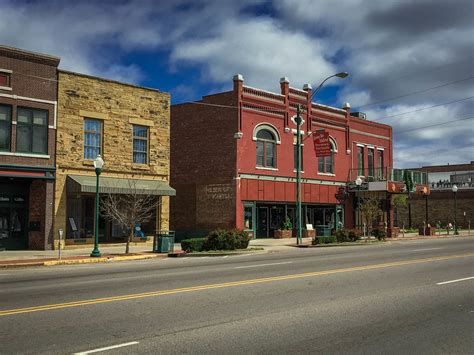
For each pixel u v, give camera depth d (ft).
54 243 79.25
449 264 54.95
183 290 36.55
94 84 85.15
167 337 23.12
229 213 105.70
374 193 132.05
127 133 89.35
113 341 22.40
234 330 24.47
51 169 78.95
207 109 111.24
